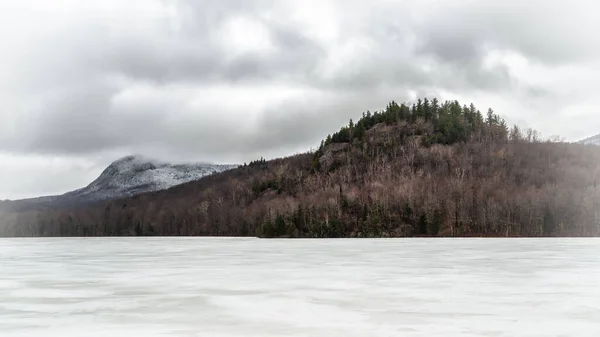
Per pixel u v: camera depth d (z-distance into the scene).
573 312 27.45
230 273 47.84
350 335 23.00
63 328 25.14
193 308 29.83
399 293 34.31
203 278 44.12
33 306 31.02
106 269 53.81
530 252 73.44
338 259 63.91
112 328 25.05
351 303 30.75
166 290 37.00
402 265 53.91
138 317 27.50
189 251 89.06
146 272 49.91
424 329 23.92
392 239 147.12
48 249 105.31
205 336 23.23
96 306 30.77
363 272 47.31
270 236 183.75
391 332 23.42
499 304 29.88
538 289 35.53
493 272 46.03
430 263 55.97
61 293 36.28
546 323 24.89
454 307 29.08
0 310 29.80
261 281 41.44
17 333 24.23
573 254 68.69
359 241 130.62
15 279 45.22
